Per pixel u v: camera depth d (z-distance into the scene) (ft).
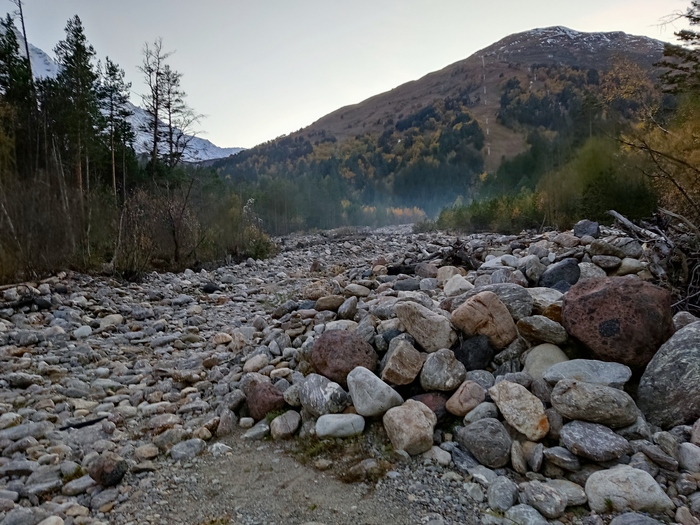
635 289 9.59
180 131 76.28
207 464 8.90
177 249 36.86
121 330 19.39
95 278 27.37
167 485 8.16
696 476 6.81
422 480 7.82
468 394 9.20
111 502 7.63
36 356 15.20
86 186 41.75
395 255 33.32
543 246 21.54
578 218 39.24
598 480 6.85
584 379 8.69
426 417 8.82
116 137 60.64
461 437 8.46
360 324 13.29
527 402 8.41
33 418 10.80
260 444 9.66
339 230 100.01
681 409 8.01
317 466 8.52
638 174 32.68
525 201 55.21
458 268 21.27
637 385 9.23
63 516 7.18
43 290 22.52
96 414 11.18
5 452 9.22
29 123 36.42
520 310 11.62
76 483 8.03
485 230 63.31
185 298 25.11
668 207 21.52
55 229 27.17
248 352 15.03
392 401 9.40
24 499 7.68
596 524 6.42
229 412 10.64
